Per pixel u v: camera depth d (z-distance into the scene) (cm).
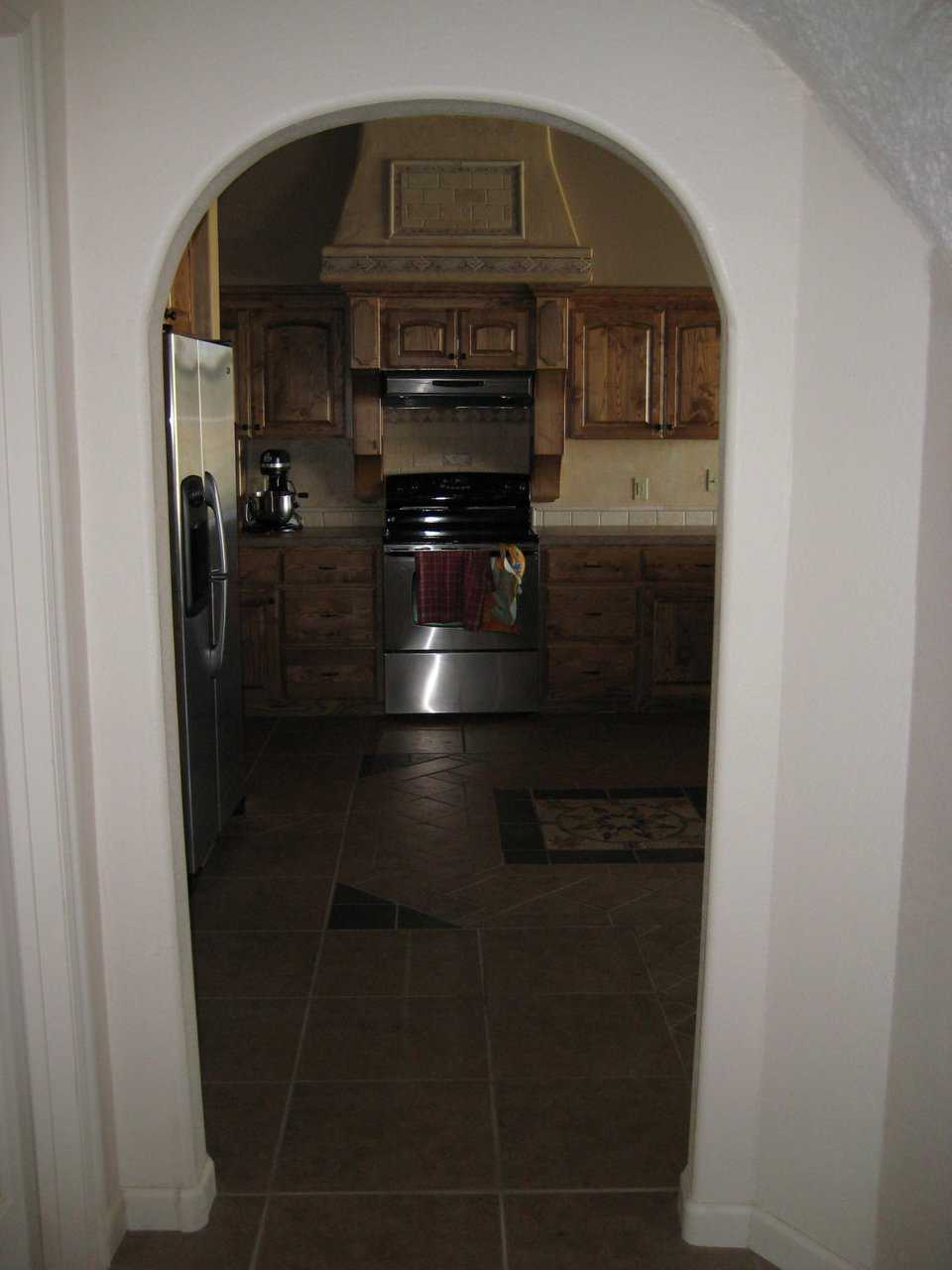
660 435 591
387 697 564
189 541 344
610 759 500
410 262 535
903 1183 178
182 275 367
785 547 189
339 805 442
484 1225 210
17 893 186
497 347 558
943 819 164
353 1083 255
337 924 337
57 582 179
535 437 573
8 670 180
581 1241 207
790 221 180
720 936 198
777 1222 202
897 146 145
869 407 172
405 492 592
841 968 187
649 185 568
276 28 174
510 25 174
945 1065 166
